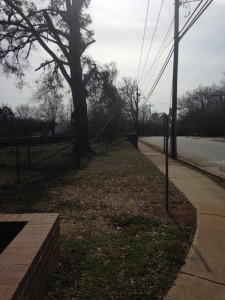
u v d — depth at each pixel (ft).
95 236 21.47
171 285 15.89
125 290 15.10
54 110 285.02
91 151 89.61
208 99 435.12
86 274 16.43
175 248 19.76
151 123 441.68
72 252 18.78
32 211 27.78
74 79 89.81
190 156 88.58
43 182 41.57
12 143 70.49
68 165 59.06
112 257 18.24
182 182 42.93
